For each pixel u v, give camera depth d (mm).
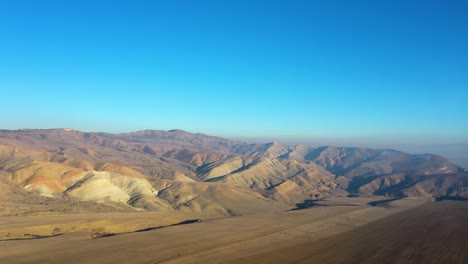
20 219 96500
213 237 84000
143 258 64188
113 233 92062
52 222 93625
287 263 67125
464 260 73750
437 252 79188
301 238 88625
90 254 64812
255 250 74500
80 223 94125
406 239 92125
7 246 67438
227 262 65188
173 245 74312
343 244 84500
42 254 63656
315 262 68562
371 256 74312
